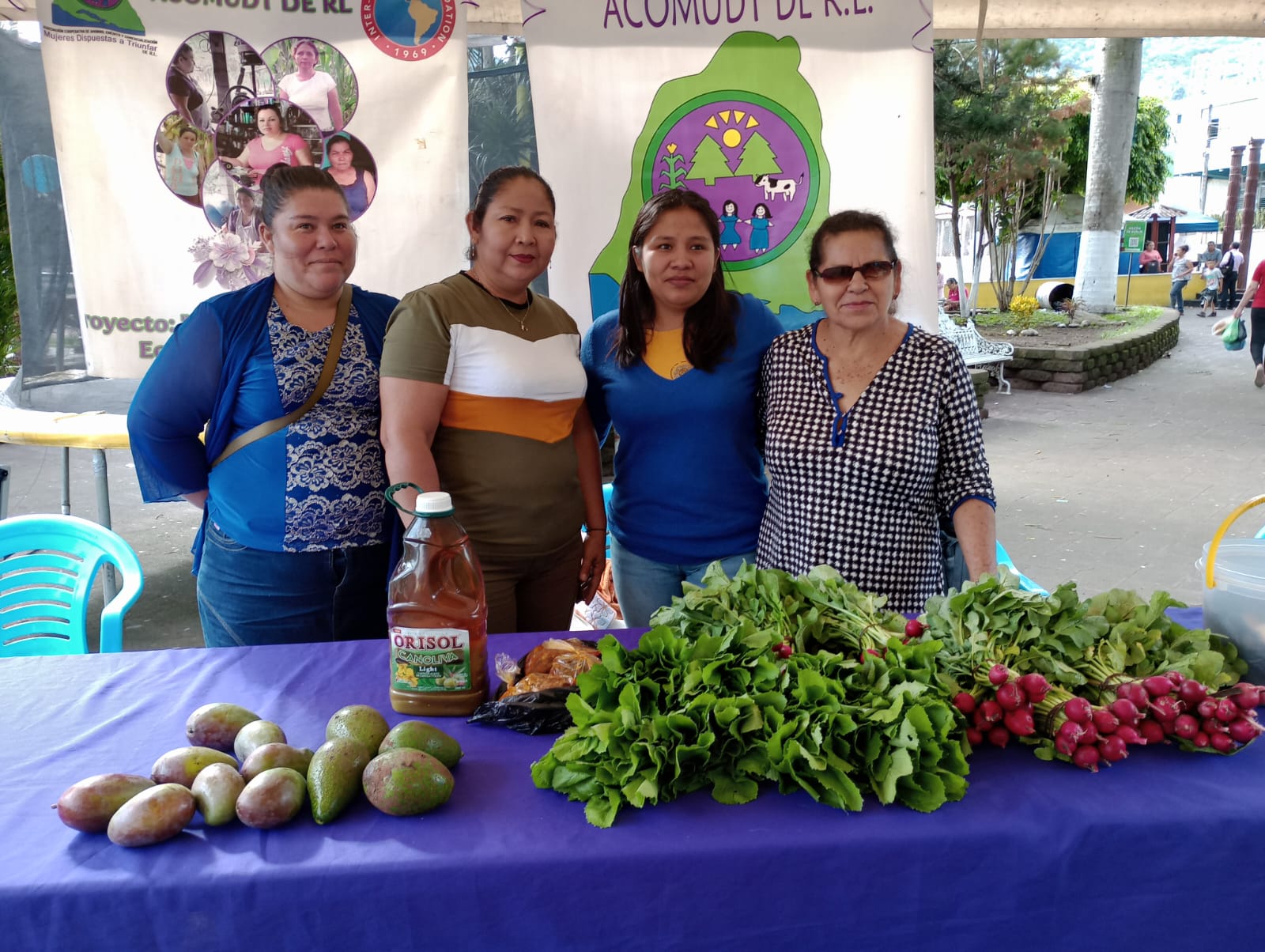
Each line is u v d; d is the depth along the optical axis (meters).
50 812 1.15
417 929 1.04
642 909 1.06
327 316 2.05
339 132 2.84
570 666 1.43
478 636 1.39
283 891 1.02
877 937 1.10
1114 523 5.32
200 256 2.84
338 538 2.02
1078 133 15.53
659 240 2.03
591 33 2.87
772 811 1.13
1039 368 10.52
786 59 2.91
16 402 3.97
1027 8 3.58
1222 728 1.23
